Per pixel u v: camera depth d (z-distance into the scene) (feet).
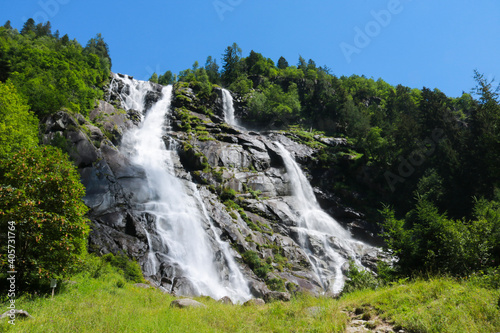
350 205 183.42
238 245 118.52
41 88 140.15
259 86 326.24
